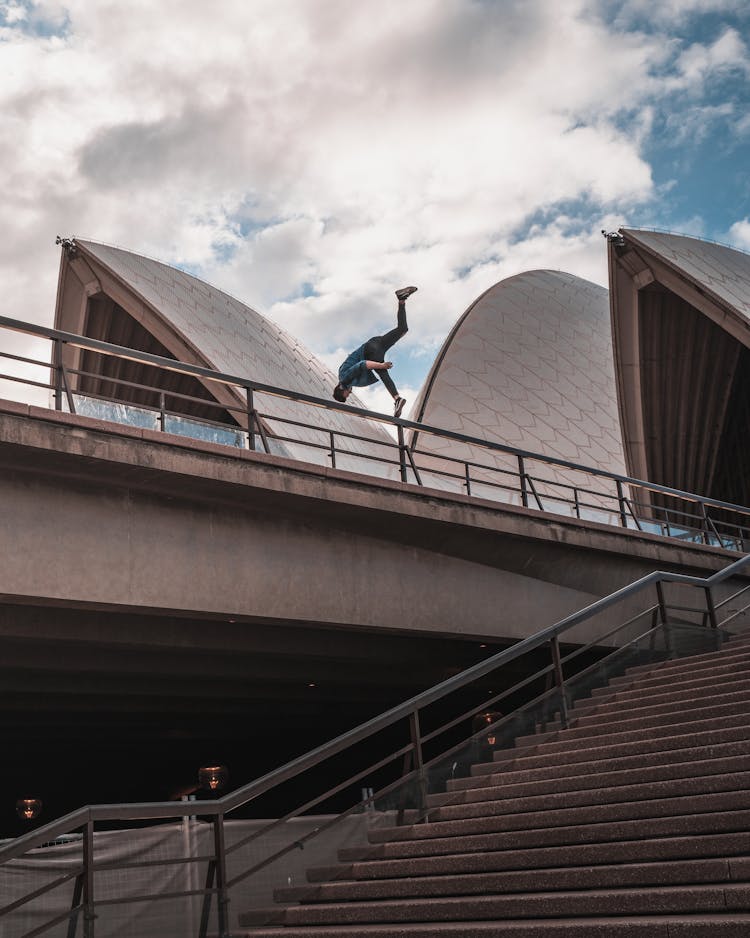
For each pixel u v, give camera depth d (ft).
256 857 22.26
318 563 45.65
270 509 43.83
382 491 46.03
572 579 57.21
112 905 18.30
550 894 17.88
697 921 14.69
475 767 26.78
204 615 41.60
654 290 106.63
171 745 85.30
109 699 59.72
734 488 129.59
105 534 38.50
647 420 119.44
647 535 59.77
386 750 102.89
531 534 52.85
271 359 115.24
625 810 20.57
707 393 119.85
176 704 62.69
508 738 28.12
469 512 49.85
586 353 140.67
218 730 77.46
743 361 117.29
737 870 16.60
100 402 38.55
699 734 23.39
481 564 52.90
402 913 19.12
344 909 19.86
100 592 37.83
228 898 20.30
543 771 24.80
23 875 19.67
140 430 37.76
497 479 123.13
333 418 116.88
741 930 14.24
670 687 29.40
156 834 21.40
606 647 58.95
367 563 47.75
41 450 35.35
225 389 101.60
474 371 133.49
